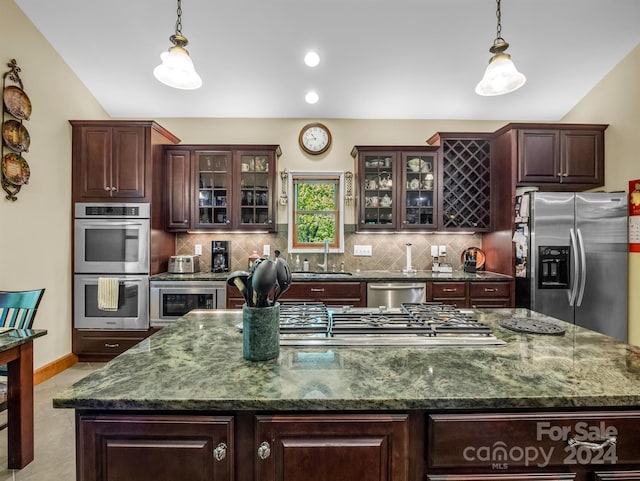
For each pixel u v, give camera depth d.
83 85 3.33
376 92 3.48
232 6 2.60
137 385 0.89
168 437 0.86
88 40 2.89
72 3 2.59
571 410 0.88
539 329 1.38
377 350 1.16
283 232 3.86
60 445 2.01
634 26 2.76
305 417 0.86
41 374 2.84
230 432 0.86
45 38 2.86
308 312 1.63
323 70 3.20
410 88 3.43
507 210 3.33
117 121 3.21
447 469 0.88
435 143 3.65
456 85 3.39
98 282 3.17
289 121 3.88
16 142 2.62
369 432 0.86
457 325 1.37
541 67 3.17
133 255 3.23
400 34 2.84
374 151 3.56
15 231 2.63
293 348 1.18
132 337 3.23
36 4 2.60
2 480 1.73
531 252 3.02
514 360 1.07
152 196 3.28
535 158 3.25
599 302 3.01
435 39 2.88
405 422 0.87
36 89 2.79
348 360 1.07
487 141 3.57
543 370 0.99
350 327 1.34
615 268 3.02
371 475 0.86
